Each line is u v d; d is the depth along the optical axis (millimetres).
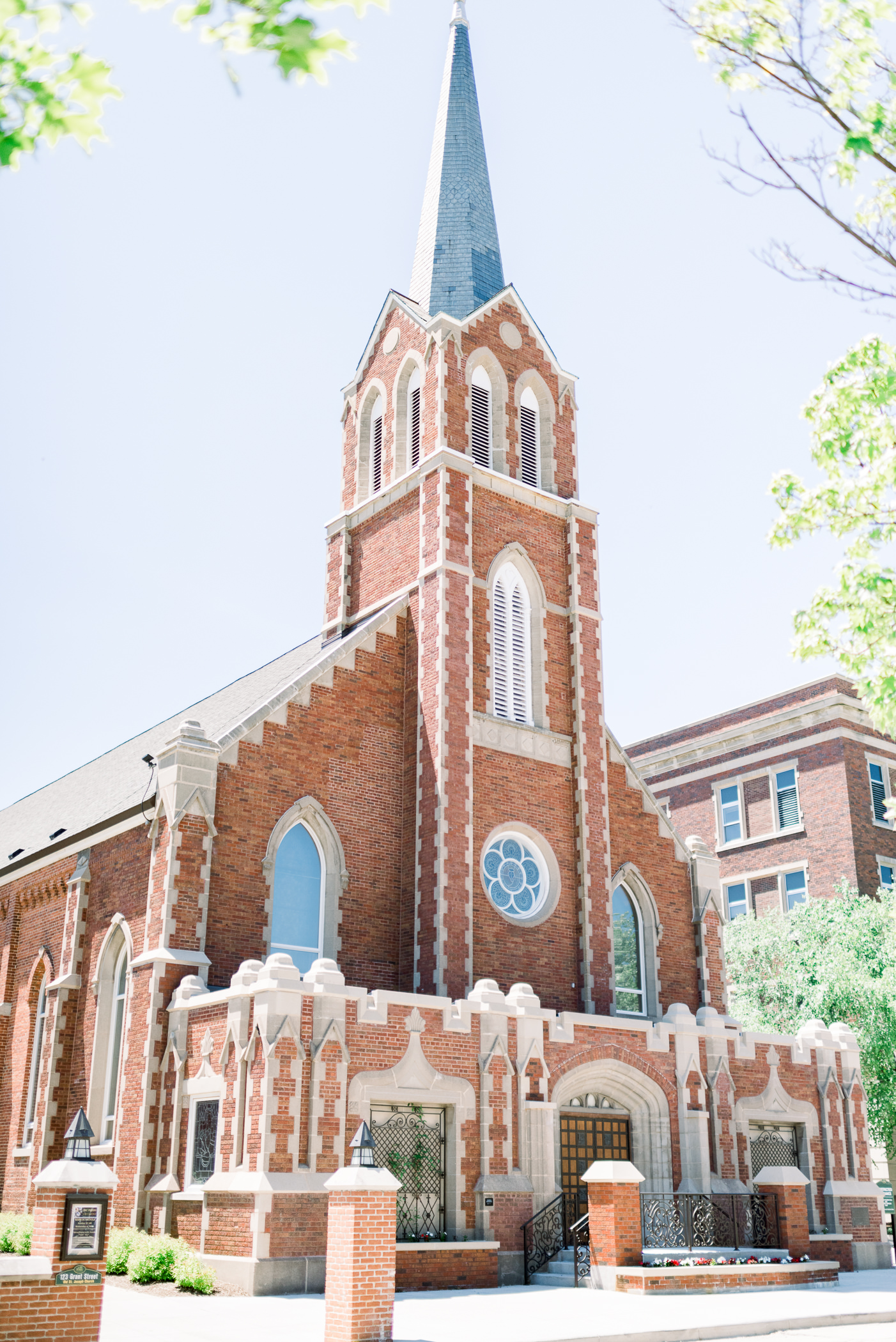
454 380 32875
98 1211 13102
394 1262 14531
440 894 27109
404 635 30812
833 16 10094
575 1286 21359
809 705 47938
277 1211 19438
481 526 31922
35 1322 12438
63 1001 27984
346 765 28391
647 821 33594
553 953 29453
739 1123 27703
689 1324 16281
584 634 33062
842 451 14508
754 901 48188
